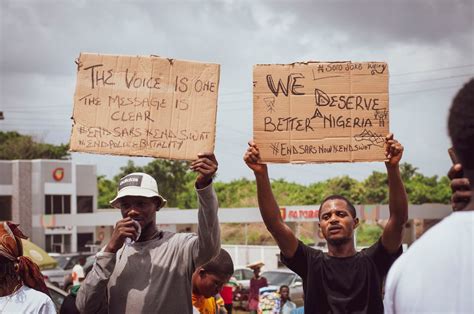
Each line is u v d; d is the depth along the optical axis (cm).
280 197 5956
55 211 5456
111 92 482
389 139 478
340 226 473
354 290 463
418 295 247
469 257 244
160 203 473
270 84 492
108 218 4950
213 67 482
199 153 470
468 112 253
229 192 6562
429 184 5878
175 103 481
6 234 450
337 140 488
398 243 472
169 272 451
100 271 440
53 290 1042
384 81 488
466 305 242
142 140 479
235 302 2545
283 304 1552
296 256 479
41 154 7538
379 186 5766
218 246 456
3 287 443
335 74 490
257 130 490
